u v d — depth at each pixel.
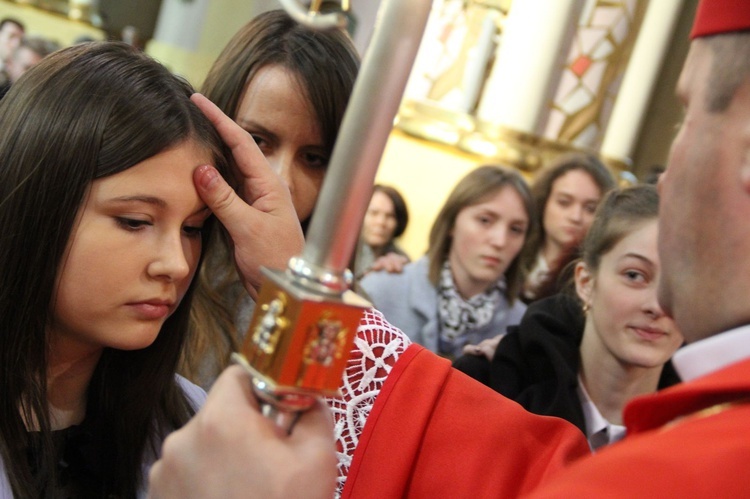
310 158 1.17
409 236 2.71
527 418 0.75
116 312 0.76
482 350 1.27
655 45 2.81
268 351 0.45
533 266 1.50
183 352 1.17
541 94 2.75
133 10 3.62
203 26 3.57
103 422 0.88
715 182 0.48
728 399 0.44
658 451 0.40
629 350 1.06
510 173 1.51
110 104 0.75
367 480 0.75
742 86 0.47
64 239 0.74
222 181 0.78
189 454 0.46
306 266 0.45
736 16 0.48
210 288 1.18
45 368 0.78
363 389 0.78
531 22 2.72
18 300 0.76
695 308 0.50
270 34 1.17
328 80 1.13
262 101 1.13
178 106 0.78
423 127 2.85
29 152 0.76
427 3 0.44
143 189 0.74
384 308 1.55
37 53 3.05
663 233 0.52
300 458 0.46
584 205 1.49
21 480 0.77
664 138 2.88
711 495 0.37
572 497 0.38
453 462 0.74
